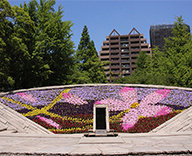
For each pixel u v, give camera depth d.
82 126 11.79
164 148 6.00
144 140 7.61
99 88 15.04
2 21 15.60
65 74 23.73
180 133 9.19
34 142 7.40
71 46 22.83
